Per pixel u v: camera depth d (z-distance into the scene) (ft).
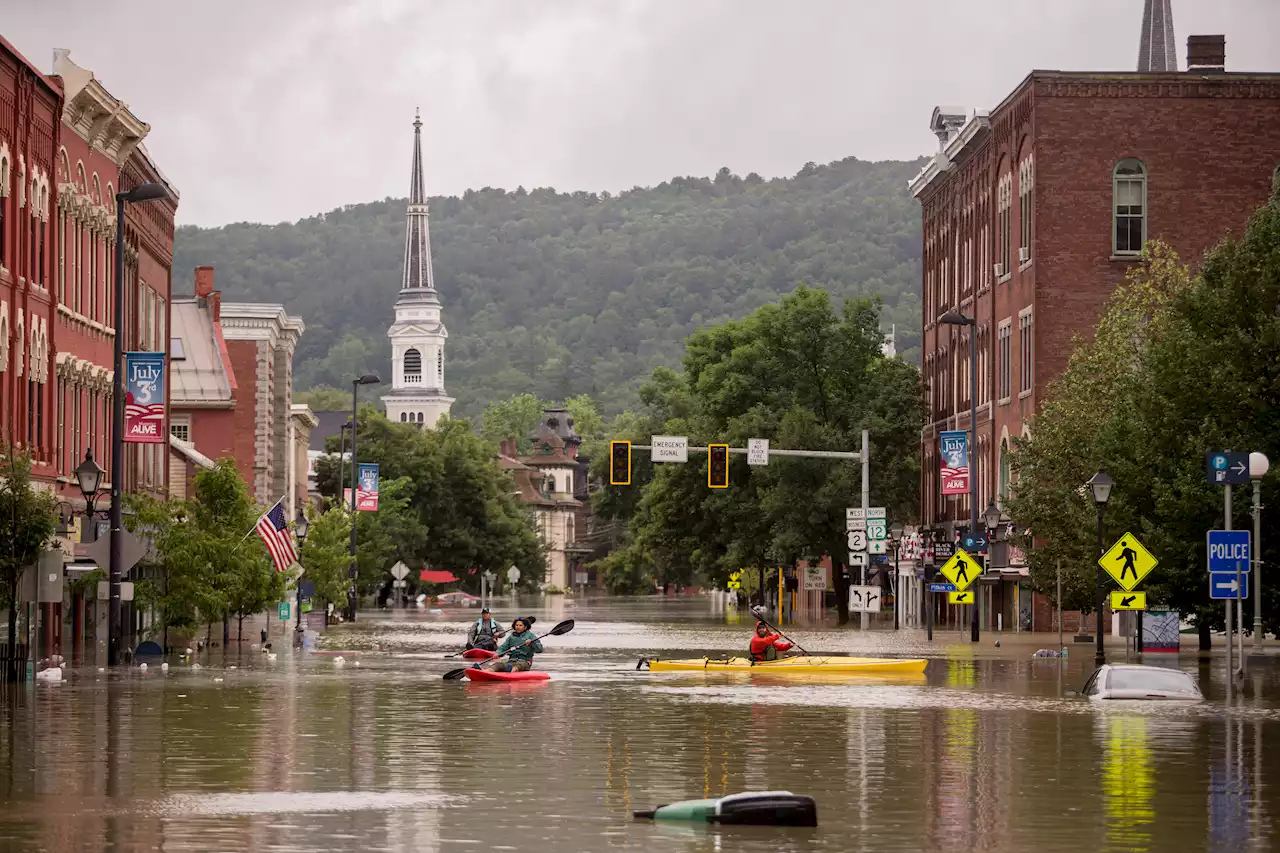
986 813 94.53
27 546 196.03
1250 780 108.78
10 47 235.40
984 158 396.78
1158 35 453.58
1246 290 218.79
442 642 317.83
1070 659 256.52
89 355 286.87
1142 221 345.31
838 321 467.11
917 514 485.15
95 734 134.21
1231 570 177.37
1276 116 343.87
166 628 260.42
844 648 293.64
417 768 113.39
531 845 83.30
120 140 301.84
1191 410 219.41
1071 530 266.16
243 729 139.03
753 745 128.77
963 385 419.95
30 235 250.37
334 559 408.26
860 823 90.79
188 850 81.10
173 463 445.78
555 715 154.92
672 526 490.49
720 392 472.03
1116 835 87.10
